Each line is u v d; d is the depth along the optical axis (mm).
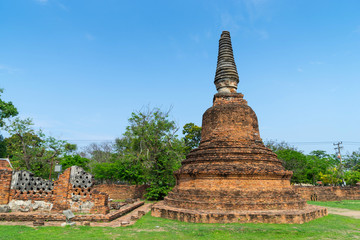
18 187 17234
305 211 15875
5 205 16688
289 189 18188
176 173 19906
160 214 17141
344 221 16203
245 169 17031
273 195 16766
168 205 18594
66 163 40688
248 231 12438
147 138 35500
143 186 36250
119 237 11258
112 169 40156
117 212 17203
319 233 12312
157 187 32156
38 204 16969
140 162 36969
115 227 13609
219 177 17219
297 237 11586
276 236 11703
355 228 13945
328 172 50750
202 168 17812
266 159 18219
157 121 36000
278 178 17906
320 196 37250
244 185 16906
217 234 11977
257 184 17047
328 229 13234
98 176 43094
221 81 22547
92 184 17266
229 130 19906
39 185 17297
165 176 32406
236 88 22672
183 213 15516
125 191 35750
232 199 16234
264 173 17094
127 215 18469
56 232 12094
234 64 23281
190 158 20125
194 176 18047
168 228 13273
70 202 16969
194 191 17391
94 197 17000
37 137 39656
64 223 14055
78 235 11500
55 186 17125
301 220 14750
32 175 17609
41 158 36906
